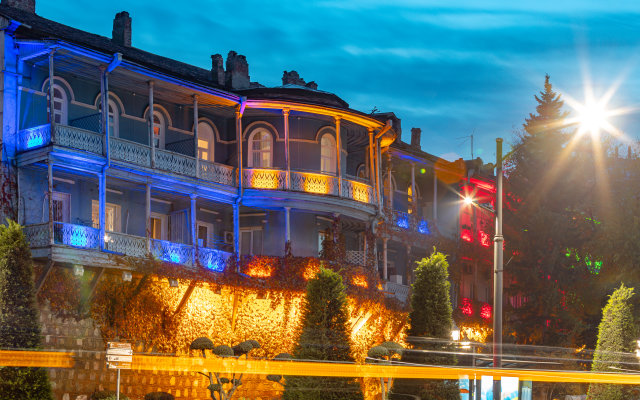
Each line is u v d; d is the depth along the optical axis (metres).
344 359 38.22
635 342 41.88
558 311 58.75
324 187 46.69
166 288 39.94
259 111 47.09
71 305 36.38
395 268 56.12
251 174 45.47
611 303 42.81
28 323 32.75
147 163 40.50
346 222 49.66
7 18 38.16
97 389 36.84
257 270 43.91
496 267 31.23
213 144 47.12
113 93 42.53
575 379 47.12
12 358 32.03
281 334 43.75
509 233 61.59
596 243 59.03
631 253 57.53
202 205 46.16
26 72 38.97
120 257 37.75
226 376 40.22
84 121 40.94
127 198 42.50
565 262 59.84
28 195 38.22
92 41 44.06
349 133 50.94
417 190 60.03
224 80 49.84
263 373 40.06
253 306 43.34
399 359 42.03
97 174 38.75
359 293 46.19
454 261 58.06
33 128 37.56
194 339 41.06
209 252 42.38
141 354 38.66
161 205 44.22
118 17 47.34
